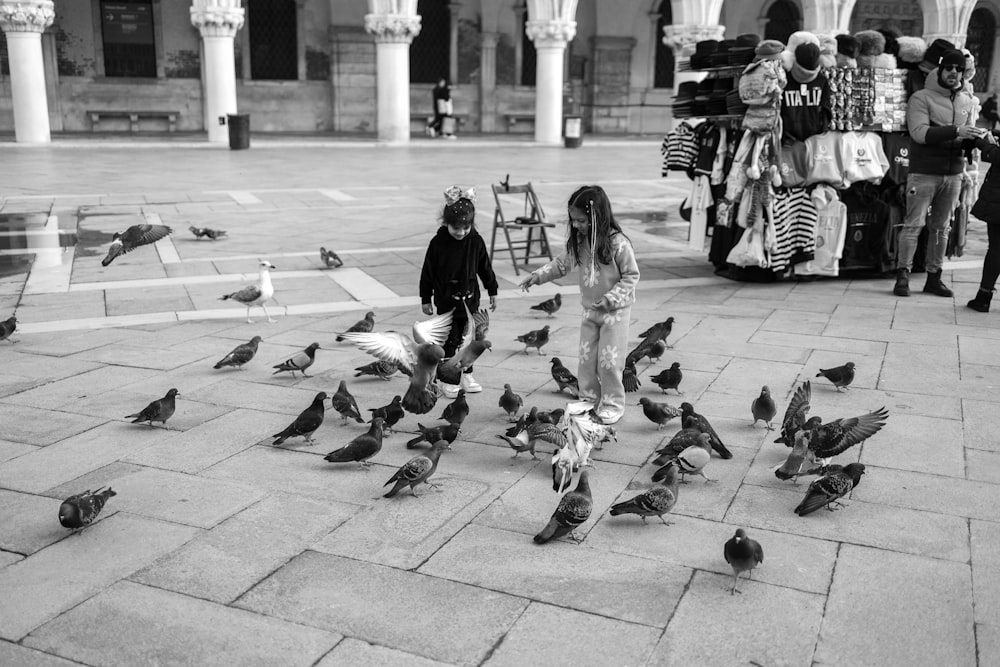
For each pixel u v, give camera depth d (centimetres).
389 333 529
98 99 3278
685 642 377
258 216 1538
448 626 387
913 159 971
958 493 520
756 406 605
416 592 414
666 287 1061
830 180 1035
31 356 775
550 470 552
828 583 423
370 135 3375
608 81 3838
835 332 854
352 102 3556
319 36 3491
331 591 414
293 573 429
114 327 871
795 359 770
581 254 575
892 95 1048
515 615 396
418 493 518
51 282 1054
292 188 1884
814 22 2880
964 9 2953
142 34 3294
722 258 1116
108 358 771
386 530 473
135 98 3319
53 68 3206
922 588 420
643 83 3875
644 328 870
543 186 1967
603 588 418
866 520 487
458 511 496
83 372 732
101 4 3225
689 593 414
